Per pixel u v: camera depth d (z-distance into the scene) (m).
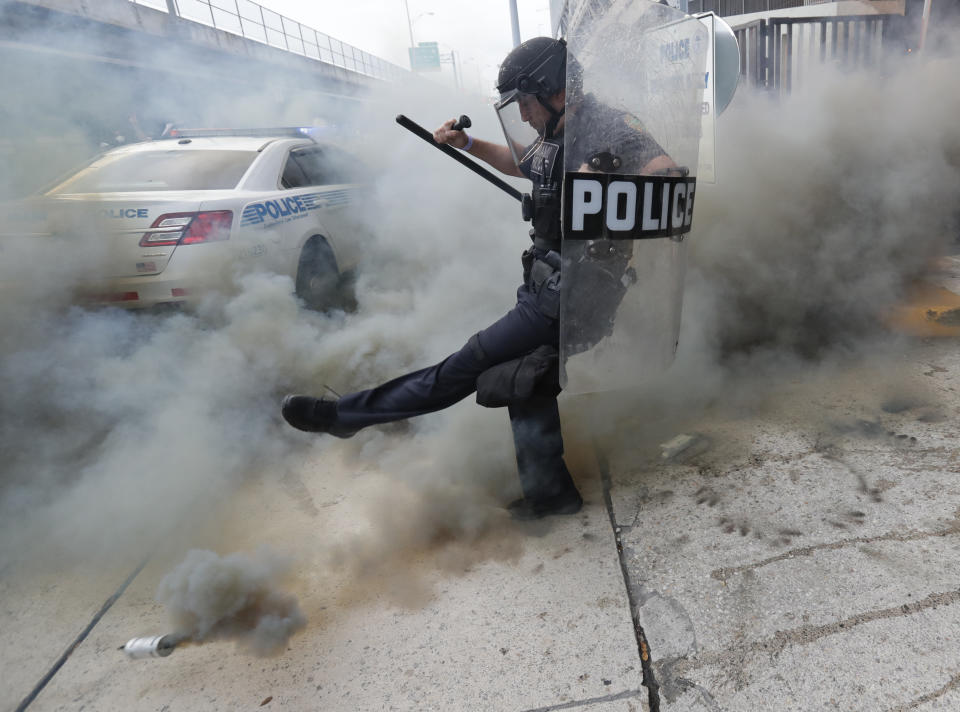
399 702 1.43
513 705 1.39
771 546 1.75
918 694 1.28
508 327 1.76
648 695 1.37
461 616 1.66
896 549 1.66
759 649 1.44
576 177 1.54
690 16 1.66
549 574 1.77
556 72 1.59
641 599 1.63
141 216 3.03
